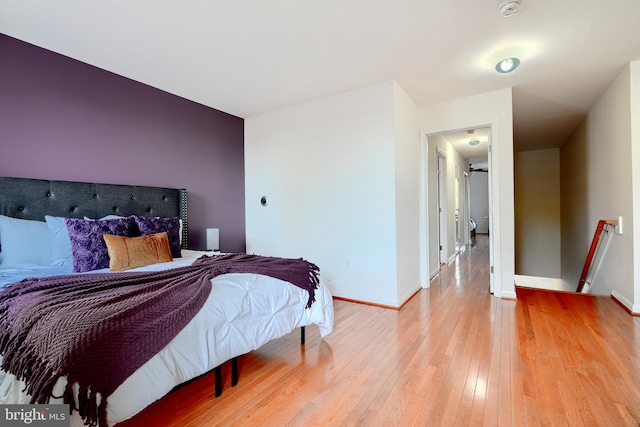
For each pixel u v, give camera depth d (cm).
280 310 194
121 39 235
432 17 208
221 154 404
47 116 253
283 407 156
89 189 272
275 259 248
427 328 257
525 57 263
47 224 233
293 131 384
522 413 148
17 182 233
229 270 193
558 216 665
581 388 167
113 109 294
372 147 323
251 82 313
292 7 197
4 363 120
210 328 151
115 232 244
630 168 281
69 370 100
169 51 253
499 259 343
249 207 430
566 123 475
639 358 197
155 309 135
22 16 205
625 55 261
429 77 302
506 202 338
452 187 620
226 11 200
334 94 346
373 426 141
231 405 159
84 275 190
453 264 558
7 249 213
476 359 201
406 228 344
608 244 344
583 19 210
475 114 351
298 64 275
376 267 324
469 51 253
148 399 121
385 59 266
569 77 305
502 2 191
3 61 231
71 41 238
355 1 191
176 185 351
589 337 231
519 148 670
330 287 356
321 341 236
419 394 165
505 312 293
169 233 284
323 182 359
